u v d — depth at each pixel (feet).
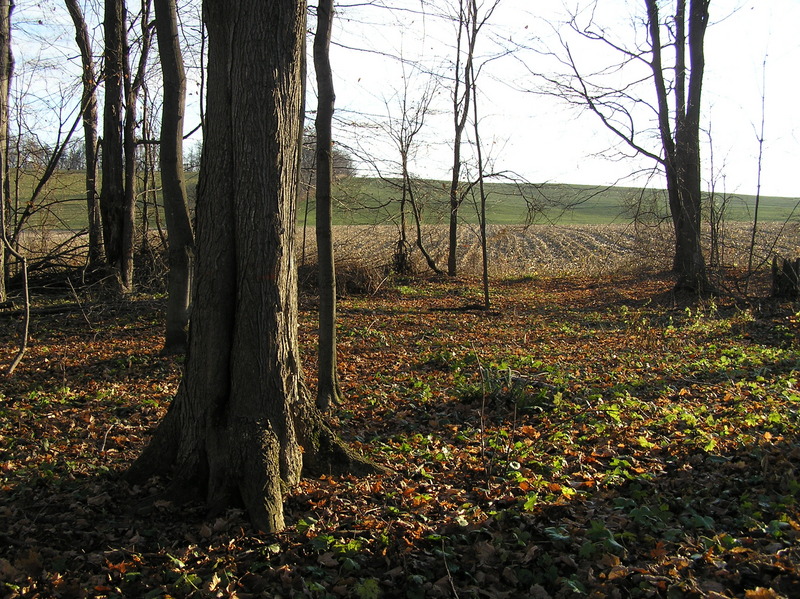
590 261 98.53
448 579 13.57
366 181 80.38
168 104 35.58
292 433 17.83
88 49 63.62
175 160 36.70
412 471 19.63
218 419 17.30
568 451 20.75
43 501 17.54
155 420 26.30
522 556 14.34
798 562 12.80
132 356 38.14
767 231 134.41
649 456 20.01
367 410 27.04
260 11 16.38
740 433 20.84
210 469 17.15
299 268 68.03
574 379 29.99
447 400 27.81
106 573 14.40
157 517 16.76
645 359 34.86
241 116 16.67
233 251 17.31
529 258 107.96
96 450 22.30
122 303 54.34
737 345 37.55
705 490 17.01
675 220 72.23
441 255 99.14
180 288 38.40
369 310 57.57
